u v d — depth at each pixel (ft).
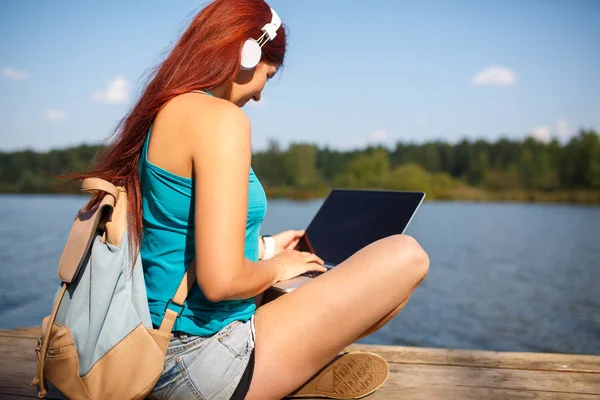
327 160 230.89
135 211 4.28
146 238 4.33
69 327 4.14
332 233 6.65
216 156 3.92
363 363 5.29
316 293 4.60
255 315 4.62
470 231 85.35
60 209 103.65
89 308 4.16
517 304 30.73
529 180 221.46
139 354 4.08
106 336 4.08
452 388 5.95
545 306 30.14
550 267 45.78
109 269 4.15
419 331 24.75
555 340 23.04
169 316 4.20
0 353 6.86
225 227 3.89
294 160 225.76
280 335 4.52
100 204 4.19
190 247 4.24
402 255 4.66
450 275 41.93
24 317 20.99
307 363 4.64
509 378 6.21
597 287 36.11
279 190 225.76
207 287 3.92
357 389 5.34
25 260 36.76
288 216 96.27
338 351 4.76
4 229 60.44
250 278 4.14
